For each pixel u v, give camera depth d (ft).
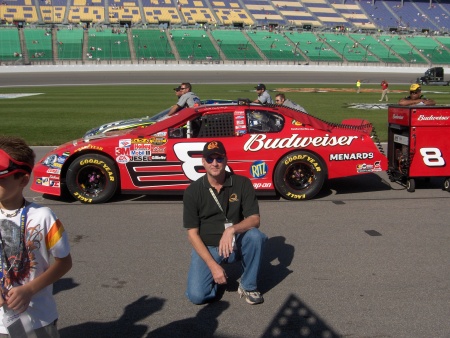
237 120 22.06
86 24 233.35
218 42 228.43
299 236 17.29
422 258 15.11
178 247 16.24
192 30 242.58
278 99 31.40
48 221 7.29
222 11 272.92
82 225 18.70
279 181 22.09
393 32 265.95
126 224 18.84
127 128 25.29
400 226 18.38
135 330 10.97
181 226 18.54
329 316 11.51
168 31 238.68
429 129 23.13
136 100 81.76
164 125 21.98
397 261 14.88
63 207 21.35
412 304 12.07
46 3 256.52
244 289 12.32
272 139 21.98
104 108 67.05
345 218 19.51
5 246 7.11
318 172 22.29
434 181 26.48
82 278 13.78
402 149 24.32
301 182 22.54
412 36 259.19
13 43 204.44
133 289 13.08
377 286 13.12
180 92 28.40
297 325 11.12
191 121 21.91
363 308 11.89
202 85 124.88
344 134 22.62
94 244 16.55
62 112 61.36
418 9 302.04
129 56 203.82
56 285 13.32
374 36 254.88
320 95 96.37
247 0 288.71
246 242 12.00
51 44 208.03
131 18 254.27
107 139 21.89
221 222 12.21
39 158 31.65
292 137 22.08
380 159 22.93
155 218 19.65
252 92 98.53
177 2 272.31
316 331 10.84
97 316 11.63
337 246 16.22
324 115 59.11
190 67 192.24
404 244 16.38
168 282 13.52
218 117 22.07
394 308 11.87
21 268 7.20
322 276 13.83
